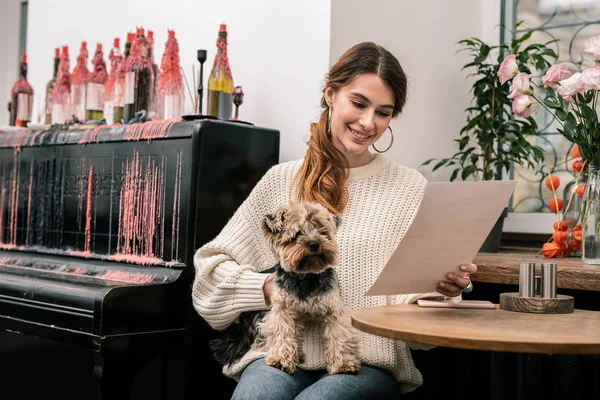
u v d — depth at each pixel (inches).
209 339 93.0
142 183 98.3
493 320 61.7
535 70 122.5
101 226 103.4
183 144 93.8
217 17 119.5
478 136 115.0
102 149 104.0
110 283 91.4
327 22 104.3
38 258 110.7
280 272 70.7
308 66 107.0
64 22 146.9
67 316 86.6
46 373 112.0
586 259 88.6
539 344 51.6
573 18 119.6
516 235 121.0
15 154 117.6
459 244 66.1
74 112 127.9
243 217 83.9
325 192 78.7
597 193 87.9
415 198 80.0
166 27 127.2
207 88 114.0
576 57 119.3
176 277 90.3
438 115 119.6
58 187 110.3
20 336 115.9
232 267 79.3
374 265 77.5
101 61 124.3
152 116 112.3
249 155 99.2
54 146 111.2
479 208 64.1
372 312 66.4
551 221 117.1
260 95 113.3
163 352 88.6
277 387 66.7
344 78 77.5
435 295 73.8
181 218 93.2
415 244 63.3
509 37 125.3
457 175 123.3
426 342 54.9
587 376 88.0
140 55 111.9
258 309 77.3
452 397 100.2
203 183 93.1
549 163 120.6
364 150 80.4
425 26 117.2
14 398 117.4
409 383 77.4
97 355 83.2
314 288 68.7
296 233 66.8
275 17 111.4
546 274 67.4
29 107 137.6
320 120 82.9
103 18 138.3
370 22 109.2
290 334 70.3
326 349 70.5
